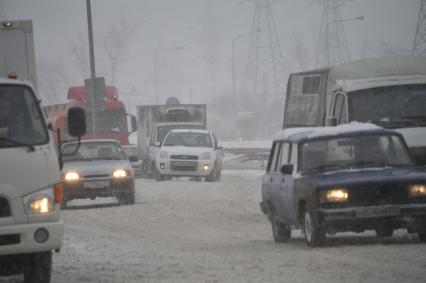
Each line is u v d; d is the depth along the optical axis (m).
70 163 52.19
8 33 36.94
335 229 27.62
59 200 22.17
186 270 24.47
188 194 58.53
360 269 22.81
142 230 37.97
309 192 28.02
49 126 23.20
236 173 88.56
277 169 33.03
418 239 29.08
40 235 21.59
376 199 27.58
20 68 36.94
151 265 26.00
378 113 43.56
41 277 22.81
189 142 75.19
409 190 27.61
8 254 21.58
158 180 75.00
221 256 27.50
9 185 21.59
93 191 50.72
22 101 23.19
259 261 25.75
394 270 22.33
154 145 80.19
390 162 29.95
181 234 36.00
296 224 29.89
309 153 30.17
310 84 49.84
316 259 25.34
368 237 30.83
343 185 27.58
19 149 22.02
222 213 45.22
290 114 52.94
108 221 42.53
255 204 50.66
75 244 32.97
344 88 44.94
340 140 30.38
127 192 51.25
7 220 21.48
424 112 43.53
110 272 25.00
